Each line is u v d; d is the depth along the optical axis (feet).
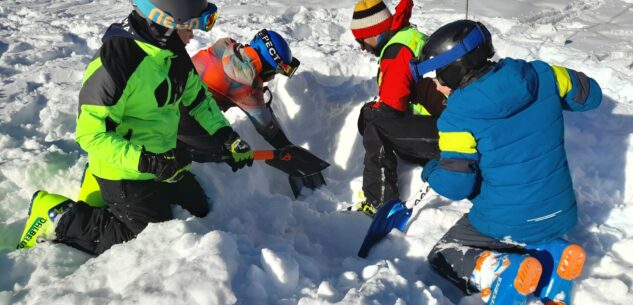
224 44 12.08
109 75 8.11
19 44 18.56
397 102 11.28
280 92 14.12
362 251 9.81
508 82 7.59
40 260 9.09
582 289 8.22
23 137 13.12
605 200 10.67
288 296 7.79
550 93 8.09
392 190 11.27
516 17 21.84
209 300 7.14
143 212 9.37
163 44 8.54
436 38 7.82
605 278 8.46
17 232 10.55
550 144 7.99
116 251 8.43
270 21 21.62
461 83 7.88
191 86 9.82
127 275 7.86
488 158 7.97
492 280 8.04
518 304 7.89
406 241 9.77
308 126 13.88
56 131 13.33
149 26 8.39
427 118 11.41
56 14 22.90
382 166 11.32
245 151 10.49
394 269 8.32
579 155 11.32
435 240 9.63
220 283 7.28
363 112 12.09
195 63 12.16
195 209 10.00
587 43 18.80
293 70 12.14
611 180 11.01
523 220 8.17
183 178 9.95
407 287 7.90
